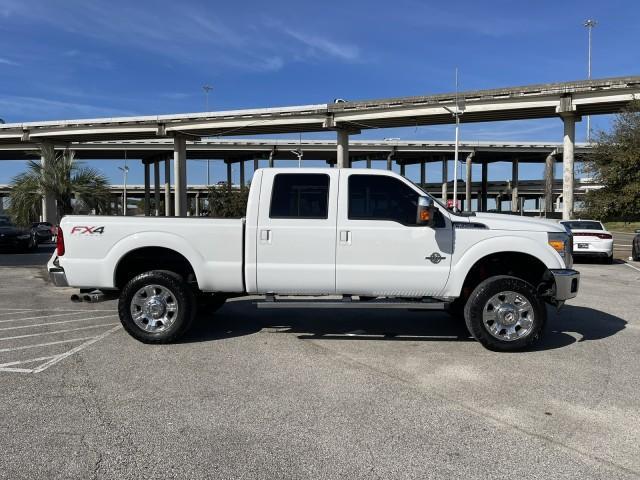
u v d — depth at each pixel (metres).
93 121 60.00
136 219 6.69
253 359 6.03
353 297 7.11
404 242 6.44
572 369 5.68
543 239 6.44
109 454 3.74
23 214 33.91
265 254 6.54
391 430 4.14
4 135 62.84
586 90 42.22
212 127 57.97
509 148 91.81
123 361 5.93
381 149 91.00
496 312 6.35
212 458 3.69
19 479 3.41
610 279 13.56
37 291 11.35
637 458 3.71
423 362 5.93
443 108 48.88
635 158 29.28
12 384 5.16
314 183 6.55
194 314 6.73
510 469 3.55
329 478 3.43
